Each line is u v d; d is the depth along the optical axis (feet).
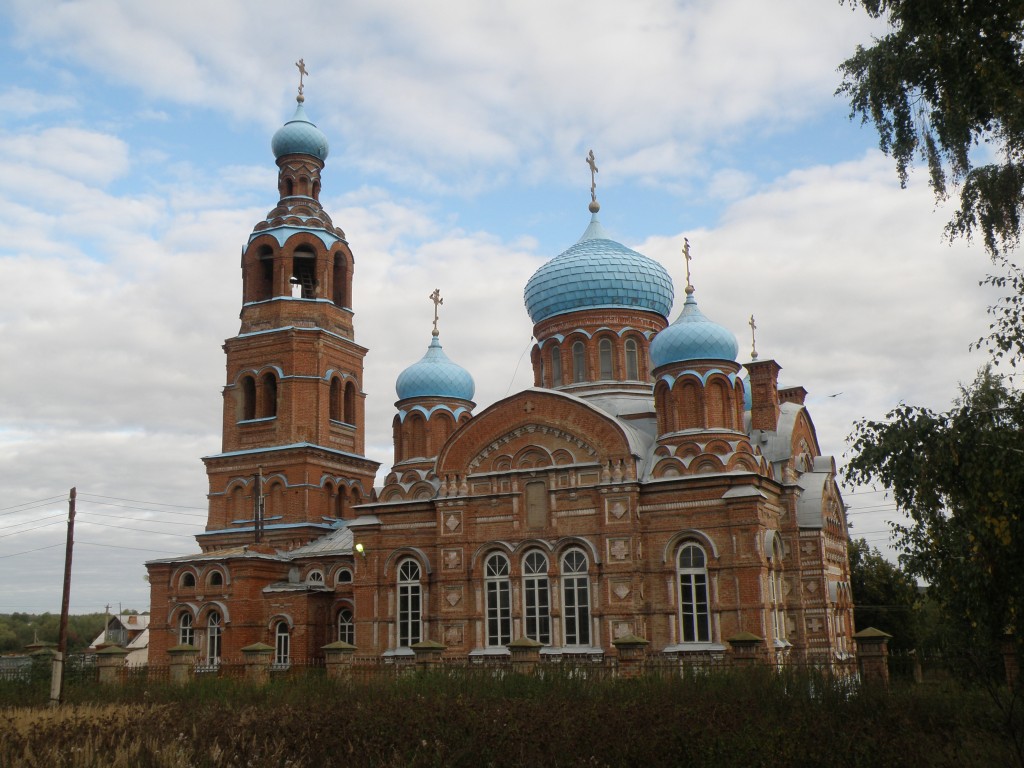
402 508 169.27
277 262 215.92
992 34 74.74
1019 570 64.59
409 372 189.47
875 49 90.89
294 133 224.94
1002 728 74.23
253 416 214.48
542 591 155.02
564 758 65.87
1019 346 69.00
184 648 142.00
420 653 129.80
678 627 146.00
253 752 69.46
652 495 151.12
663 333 160.66
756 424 167.63
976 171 89.20
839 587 166.50
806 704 83.76
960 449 66.13
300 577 195.11
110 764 66.08
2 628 520.42
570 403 158.40
